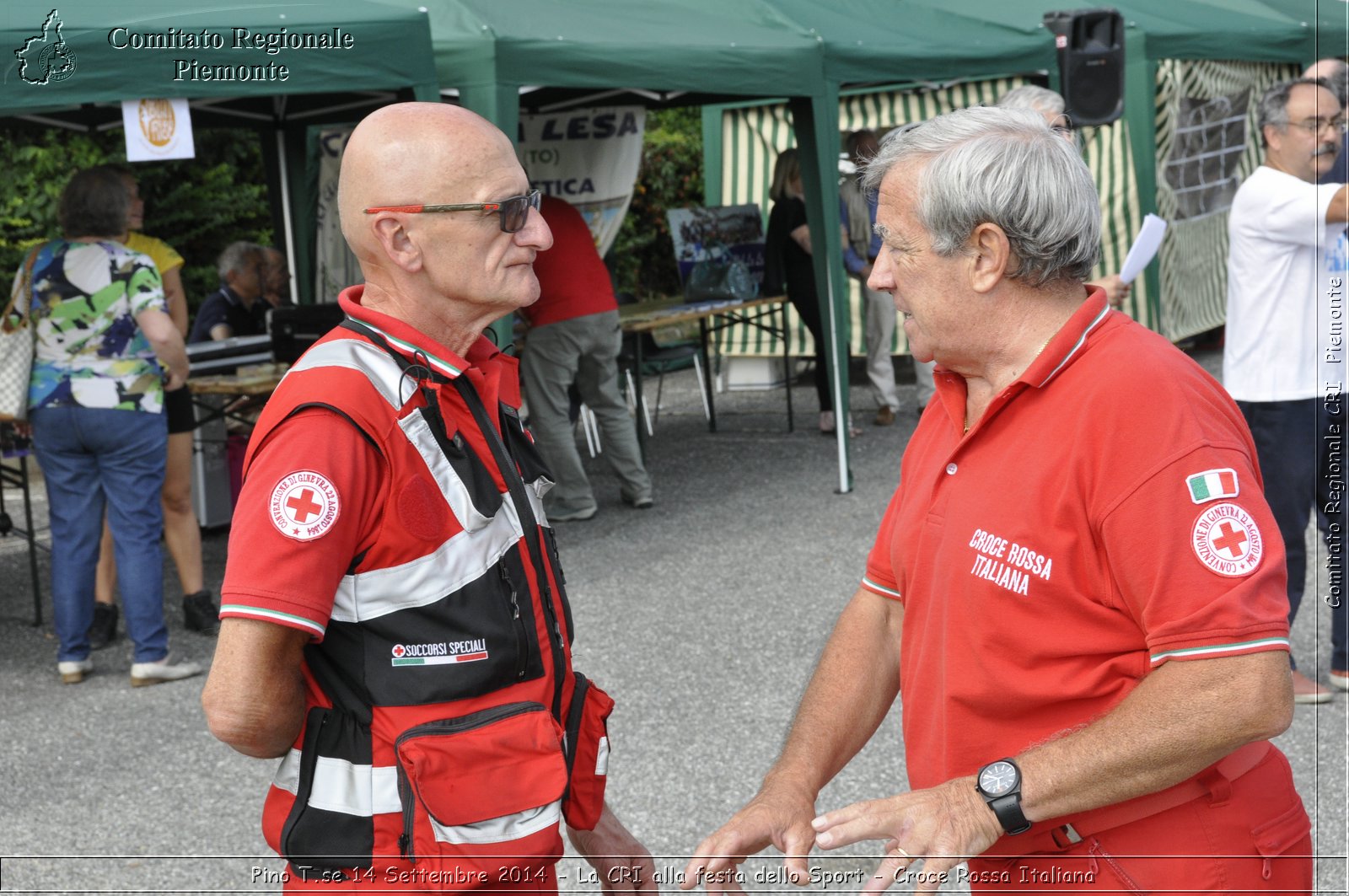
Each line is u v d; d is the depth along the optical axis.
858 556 6.02
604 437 7.10
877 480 7.59
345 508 1.54
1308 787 3.48
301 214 8.61
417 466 1.61
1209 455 1.48
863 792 3.62
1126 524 1.49
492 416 1.75
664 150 14.17
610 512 7.11
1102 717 1.53
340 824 1.61
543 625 1.73
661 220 14.33
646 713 4.25
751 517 6.85
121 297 4.51
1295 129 3.89
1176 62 10.71
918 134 1.65
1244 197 3.98
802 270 8.74
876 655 1.98
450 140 1.65
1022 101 4.01
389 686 1.60
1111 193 10.20
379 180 1.65
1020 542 1.57
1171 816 1.59
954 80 7.46
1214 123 11.77
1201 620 1.45
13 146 9.84
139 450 4.59
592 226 8.77
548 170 8.54
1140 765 1.48
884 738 3.98
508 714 1.65
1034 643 1.58
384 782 1.61
